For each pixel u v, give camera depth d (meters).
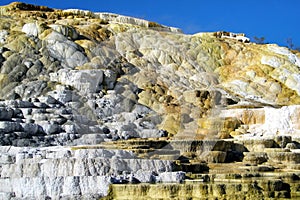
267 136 30.30
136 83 32.38
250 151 28.50
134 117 28.56
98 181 20.17
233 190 19.88
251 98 40.09
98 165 20.78
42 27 36.88
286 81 43.06
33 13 43.38
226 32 50.25
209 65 42.00
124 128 27.06
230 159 27.05
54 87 30.80
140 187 19.64
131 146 23.91
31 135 25.16
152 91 31.53
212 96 31.36
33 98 28.80
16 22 38.44
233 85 41.31
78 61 34.91
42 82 31.20
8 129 24.66
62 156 21.62
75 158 20.80
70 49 35.31
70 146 24.02
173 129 28.11
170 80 34.81
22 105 27.23
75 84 30.80
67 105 28.66
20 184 20.50
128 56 36.03
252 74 42.84
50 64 33.94
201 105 30.09
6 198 20.38
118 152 22.06
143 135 27.38
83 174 20.50
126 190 19.75
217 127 28.77
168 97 31.09
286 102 40.94
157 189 19.52
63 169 20.62
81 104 28.69
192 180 20.98
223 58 43.97
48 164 20.77
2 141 24.27
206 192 19.61
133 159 21.55
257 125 33.53
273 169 25.12
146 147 24.16
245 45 47.00
